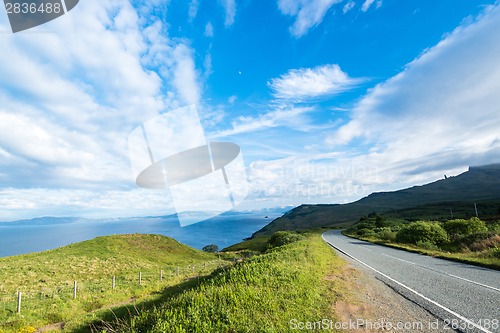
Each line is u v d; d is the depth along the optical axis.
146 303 15.51
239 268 9.80
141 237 57.41
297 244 20.28
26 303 16.95
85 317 13.82
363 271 12.33
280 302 6.35
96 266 35.91
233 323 5.00
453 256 17.05
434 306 6.93
